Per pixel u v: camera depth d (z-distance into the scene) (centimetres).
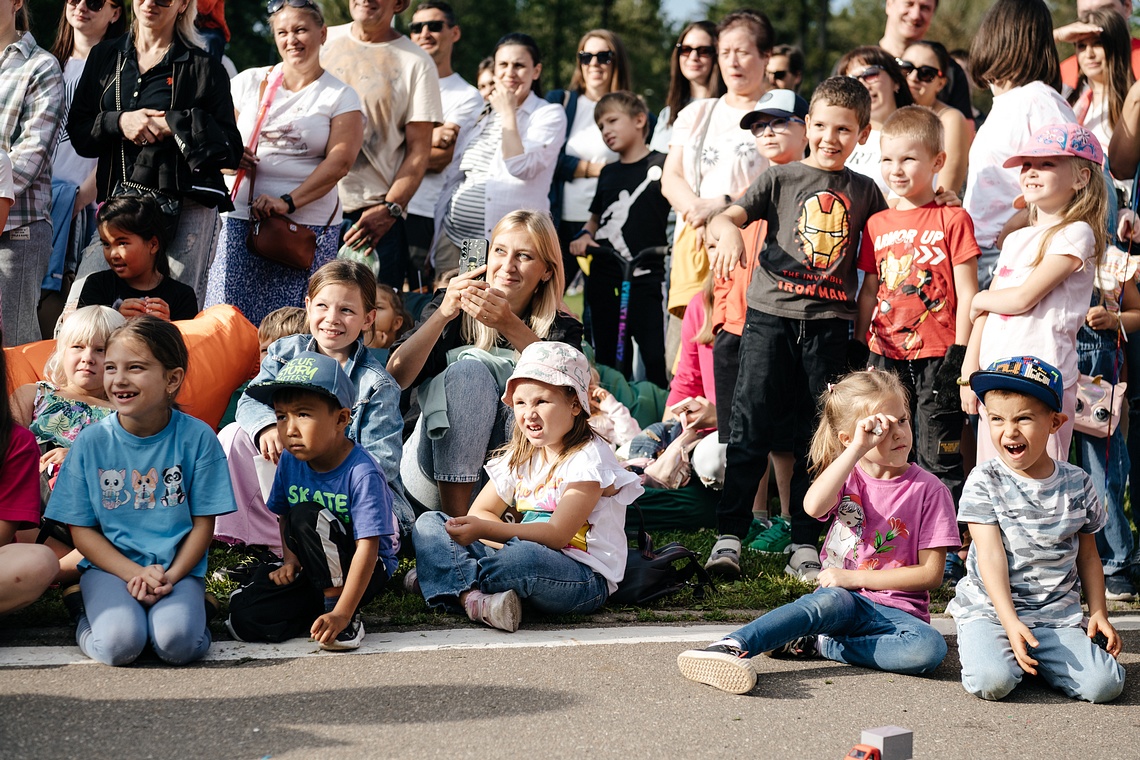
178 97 611
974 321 534
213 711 339
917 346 557
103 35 725
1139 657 439
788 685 393
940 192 572
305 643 410
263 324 591
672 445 646
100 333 480
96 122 615
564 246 908
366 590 433
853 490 440
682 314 754
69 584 427
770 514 673
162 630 377
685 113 771
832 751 332
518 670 388
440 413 514
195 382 562
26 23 624
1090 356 549
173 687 359
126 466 411
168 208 616
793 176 569
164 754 307
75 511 405
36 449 410
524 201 825
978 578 424
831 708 371
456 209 839
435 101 772
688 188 751
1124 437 601
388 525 414
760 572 546
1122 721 373
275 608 412
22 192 605
